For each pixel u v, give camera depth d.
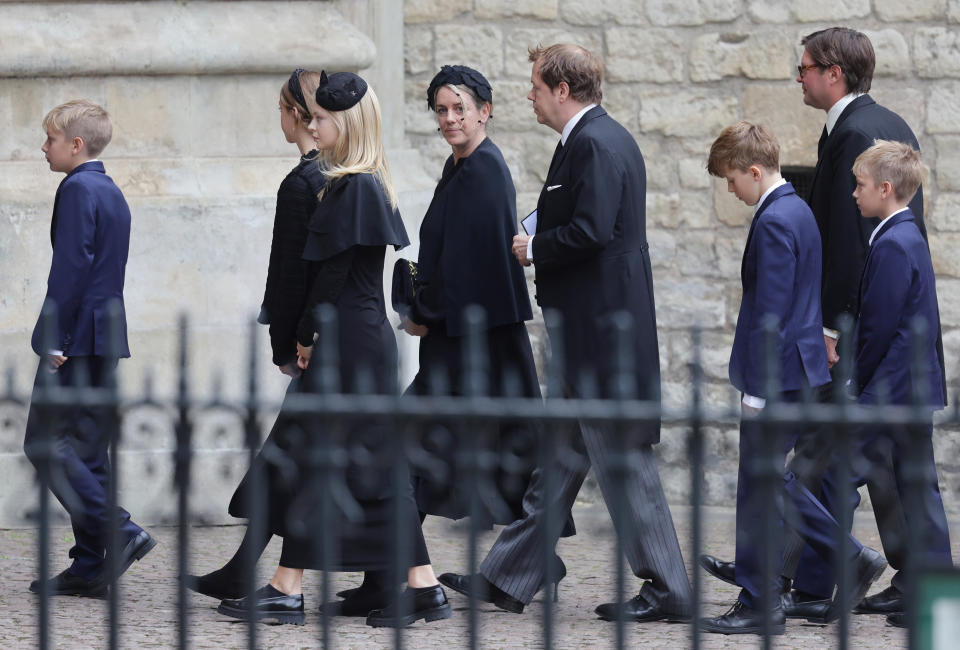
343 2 26.88
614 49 28.58
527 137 28.89
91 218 19.39
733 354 18.56
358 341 18.03
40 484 11.12
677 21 28.42
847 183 20.09
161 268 25.20
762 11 28.17
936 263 28.16
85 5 25.45
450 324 19.72
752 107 28.36
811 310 18.17
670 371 29.03
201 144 25.89
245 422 10.95
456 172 20.02
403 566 10.93
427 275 20.03
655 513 18.00
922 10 27.83
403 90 28.92
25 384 24.83
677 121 28.59
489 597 19.06
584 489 25.75
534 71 18.86
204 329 25.36
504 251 19.72
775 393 10.59
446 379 20.06
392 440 10.68
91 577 19.81
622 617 10.85
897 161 18.27
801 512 17.70
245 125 26.09
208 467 24.11
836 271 20.11
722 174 18.66
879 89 28.12
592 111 18.69
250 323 10.93
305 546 17.86
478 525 10.79
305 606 19.30
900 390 18.20
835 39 20.62
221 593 18.62
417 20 28.89
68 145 19.78
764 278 17.88
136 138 25.61
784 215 18.00
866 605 19.23
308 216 18.45
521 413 10.46
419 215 27.59
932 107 27.95
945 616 9.59
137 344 25.16
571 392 18.38
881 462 14.18
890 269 18.12
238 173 25.86
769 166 18.33
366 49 26.52
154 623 18.20
